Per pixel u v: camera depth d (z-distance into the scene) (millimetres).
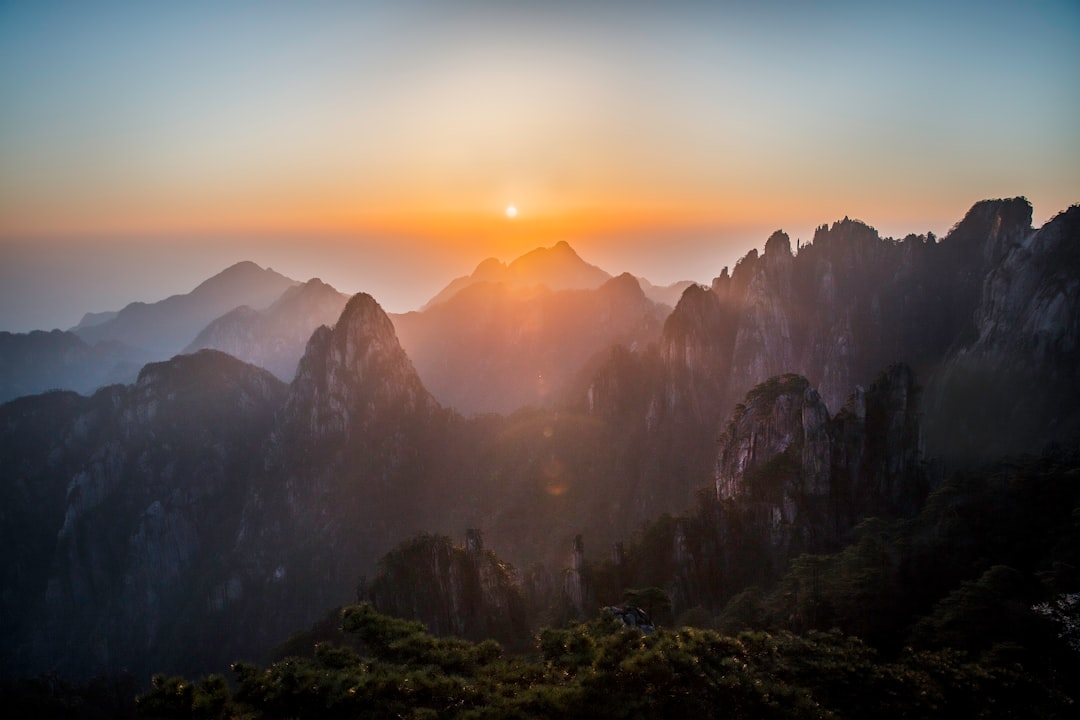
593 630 40875
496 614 77688
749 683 32562
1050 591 43812
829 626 49281
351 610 43094
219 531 154625
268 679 34719
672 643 35531
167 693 32156
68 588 149750
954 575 52875
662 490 124500
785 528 72438
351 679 33906
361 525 141375
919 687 34375
